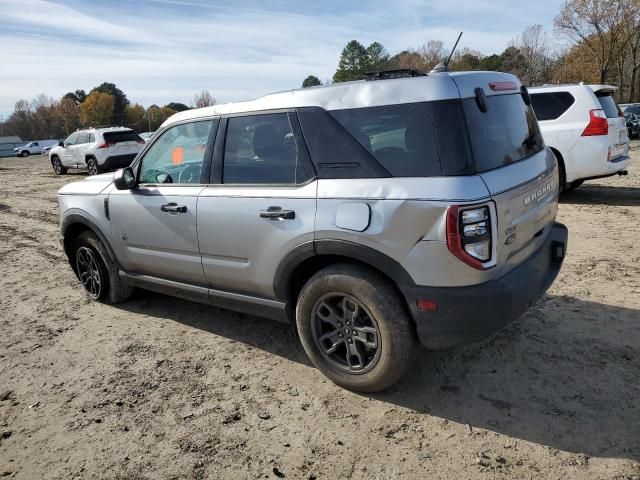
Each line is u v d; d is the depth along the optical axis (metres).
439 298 2.72
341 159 3.03
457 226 2.60
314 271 3.37
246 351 3.90
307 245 3.11
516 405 2.99
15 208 11.59
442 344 2.82
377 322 2.95
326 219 3.01
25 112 91.94
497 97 3.11
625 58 44.12
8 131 92.44
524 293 2.88
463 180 2.65
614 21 37.44
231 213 3.49
